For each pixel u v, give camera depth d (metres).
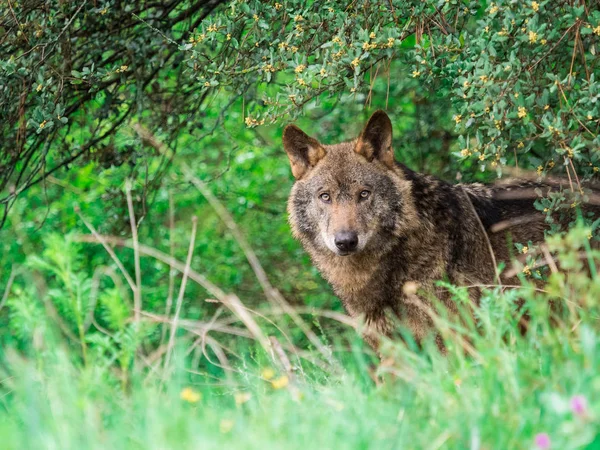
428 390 6.41
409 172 10.73
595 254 6.80
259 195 19.11
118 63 13.73
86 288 7.12
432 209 10.46
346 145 10.85
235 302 8.93
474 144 9.73
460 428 5.60
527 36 8.73
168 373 7.57
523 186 11.20
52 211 18.58
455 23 9.88
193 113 14.86
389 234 10.37
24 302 7.29
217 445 5.64
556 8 9.37
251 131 19.19
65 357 6.86
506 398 6.00
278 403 6.72
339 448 5.51
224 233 18.88
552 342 6.58
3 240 17.98
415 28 10.31
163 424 5.95
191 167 19.11
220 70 10.88
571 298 9.42
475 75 8.96
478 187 11.31
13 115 12.92
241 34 11.52
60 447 5.72
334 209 10.34
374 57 10.52
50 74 12.45
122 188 16.09
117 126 15.10
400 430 5.64
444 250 10.36
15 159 13.67
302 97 10.23
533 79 9.30
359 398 6.72
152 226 18.02
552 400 5.29
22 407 6.59
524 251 9.57
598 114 8.91
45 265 7.08
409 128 17.91
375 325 10.70
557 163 11.51
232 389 8.84
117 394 6.93
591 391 5.60
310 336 9.20
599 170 9.43
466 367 6.96
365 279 10.53
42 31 11.95
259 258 17.98
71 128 17.03
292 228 11.19
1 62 11.64
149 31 13.40
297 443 5.69
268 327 14.09
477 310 7.64
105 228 16.41
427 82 10.09
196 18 14.36
